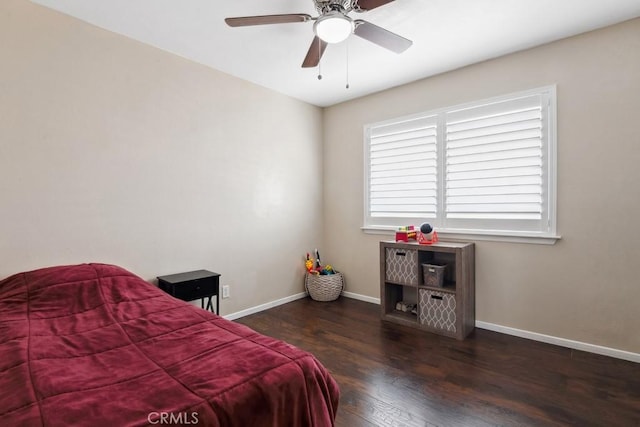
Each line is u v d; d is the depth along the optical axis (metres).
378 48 2.70
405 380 2.15
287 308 3.65
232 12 2.21
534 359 2.41
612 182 2.39
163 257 2.77
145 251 2.66
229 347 1.40
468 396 1.96
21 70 2.07
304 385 1.25
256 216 3.52
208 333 1.55
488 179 2.97
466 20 2.31
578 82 2.51
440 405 1.88
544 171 2.68
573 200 2.55
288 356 1.32
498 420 1.74
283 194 3.81
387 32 1.99
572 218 2.55
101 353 1.35
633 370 2.22
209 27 2.41
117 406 0.99
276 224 3.74
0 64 2.00
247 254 3.44
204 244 3.06
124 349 1.38
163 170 2.77
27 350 1.34
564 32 2.47
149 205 2.68
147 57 2.65
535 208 2.73
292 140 3.91
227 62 3.00
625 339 2.37
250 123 3.44
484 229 3.00
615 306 2.40
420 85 3.38
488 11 2.20
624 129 2.34
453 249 2.80
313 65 2.42
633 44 2.30
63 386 1.09
